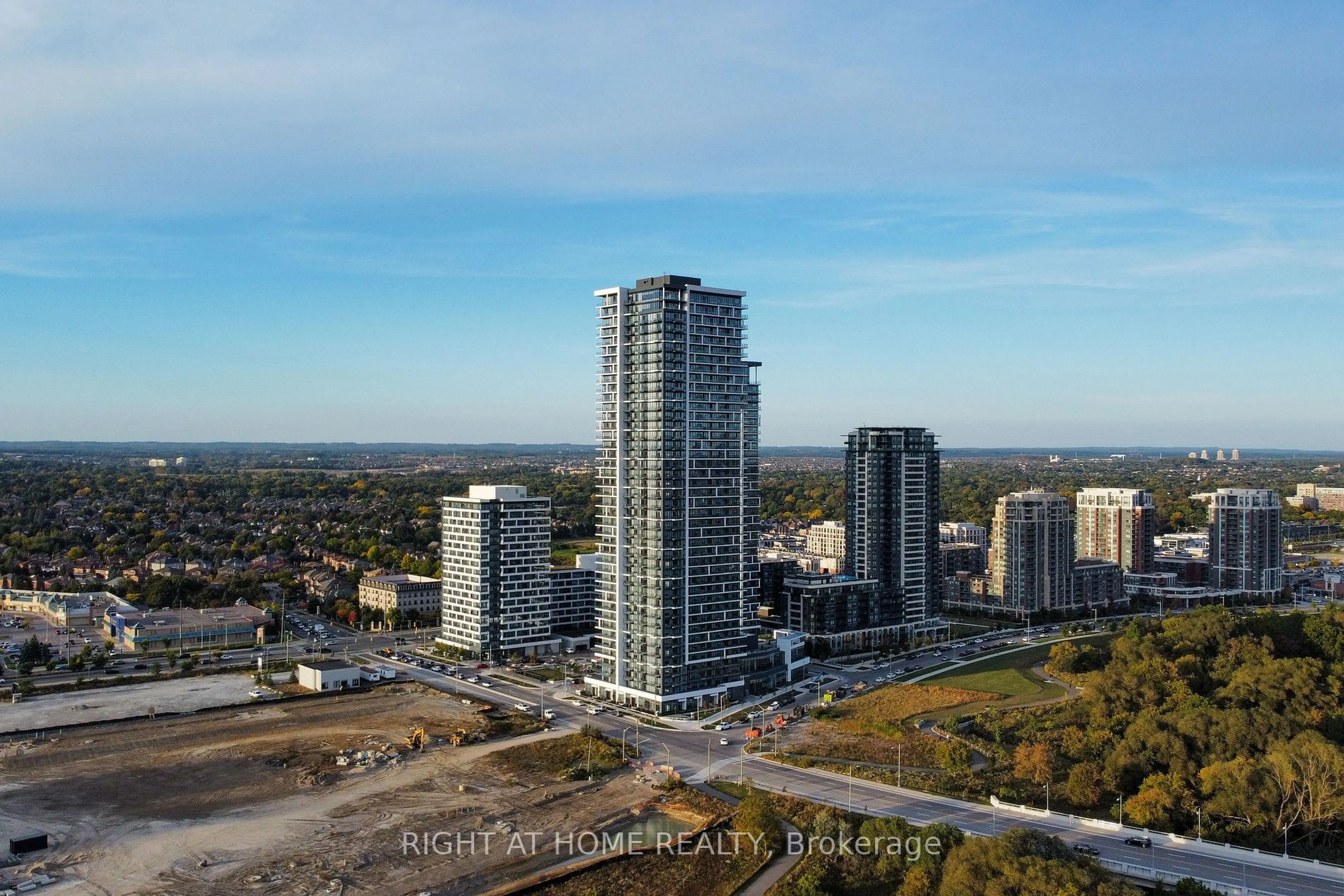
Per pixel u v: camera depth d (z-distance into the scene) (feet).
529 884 610.65
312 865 636.48
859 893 610.65
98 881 612.70
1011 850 563.89
